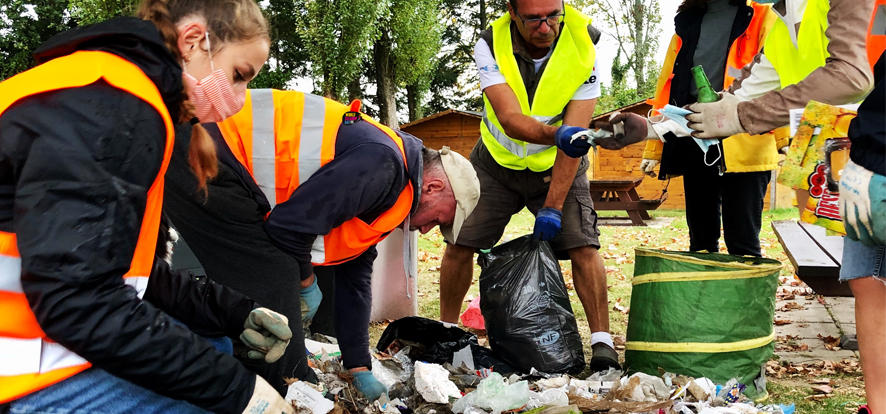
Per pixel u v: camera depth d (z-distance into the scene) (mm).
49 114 1290
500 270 3816
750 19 4000
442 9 43281
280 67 36000
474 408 2771
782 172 2432
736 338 3369
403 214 2564
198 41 1540
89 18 24844
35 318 1323
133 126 1347
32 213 1252
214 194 2473
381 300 4855
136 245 1406
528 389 2875
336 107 2555
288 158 2457
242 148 2480
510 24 3695
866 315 2516
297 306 2633
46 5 32938
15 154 1288
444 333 3756
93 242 1276
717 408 2816
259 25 1604
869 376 2516
